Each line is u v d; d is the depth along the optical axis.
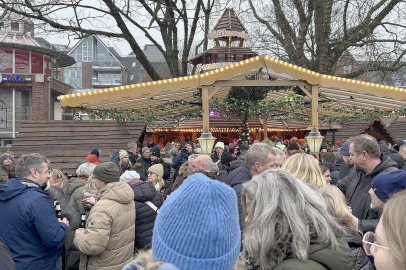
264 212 2.31
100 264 4.47
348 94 12.01
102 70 64.81
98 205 4.53
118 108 12.88
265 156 4.52
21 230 4.07
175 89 10.59
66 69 64.19
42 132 16.19
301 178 3.43
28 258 4.07
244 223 2.55
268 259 2.26
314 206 2.39
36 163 4.31
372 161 4.54
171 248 1.50
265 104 14.58
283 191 2.37
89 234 4.40
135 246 4.91
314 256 2.22
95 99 10.34
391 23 20.06
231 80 10.92
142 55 19.77
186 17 20.52
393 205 1.59
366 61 21.23
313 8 19.78
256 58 10.58
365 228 3.64
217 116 19.11
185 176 8.07
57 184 5.80
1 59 32.84
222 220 1.51
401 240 1.52
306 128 20.88
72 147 15.81
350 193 4.72
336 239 2.32
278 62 10.64
